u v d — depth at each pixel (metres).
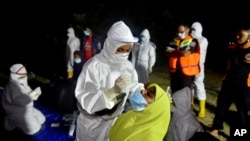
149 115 2.51
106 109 2.29
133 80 2.60
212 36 12.73
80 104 2.32
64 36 12.10
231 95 5.11
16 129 5.37
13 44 11.55
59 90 6.20
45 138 5.28
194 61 5.72
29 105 5.22
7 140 5.20
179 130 4.24
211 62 10.46
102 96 2.21
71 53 7.73
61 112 6.09
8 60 10.11
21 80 5.20
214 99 7.25
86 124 2.40
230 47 5.06
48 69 9.30
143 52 6.55
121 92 2.26
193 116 4.48
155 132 2.49
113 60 2.35
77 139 2.52
